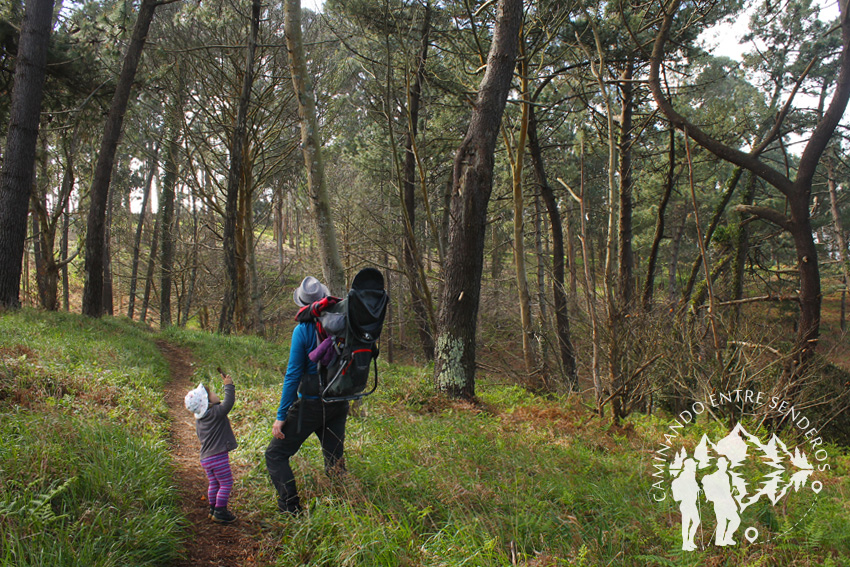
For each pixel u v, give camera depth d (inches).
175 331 629.3
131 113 788.6
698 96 735.7
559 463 220.8
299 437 163.6
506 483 180.2
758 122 661.9
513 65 377.7
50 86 674.8
